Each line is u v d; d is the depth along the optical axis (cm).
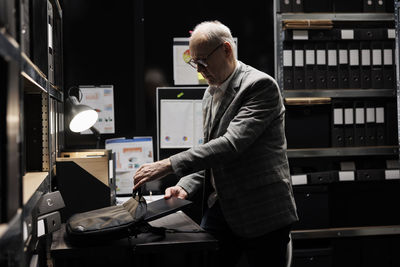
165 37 283
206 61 165
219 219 177
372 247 282
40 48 167
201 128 281
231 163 164
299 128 272
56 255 133
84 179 201
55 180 207
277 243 165
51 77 193
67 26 273
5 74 75
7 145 75
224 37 167
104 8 277
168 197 169
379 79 276
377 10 275
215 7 287
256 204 163
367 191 281
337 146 273
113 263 214
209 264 145
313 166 293
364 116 276
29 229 121
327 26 264
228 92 168
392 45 276
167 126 278
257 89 162
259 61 290
